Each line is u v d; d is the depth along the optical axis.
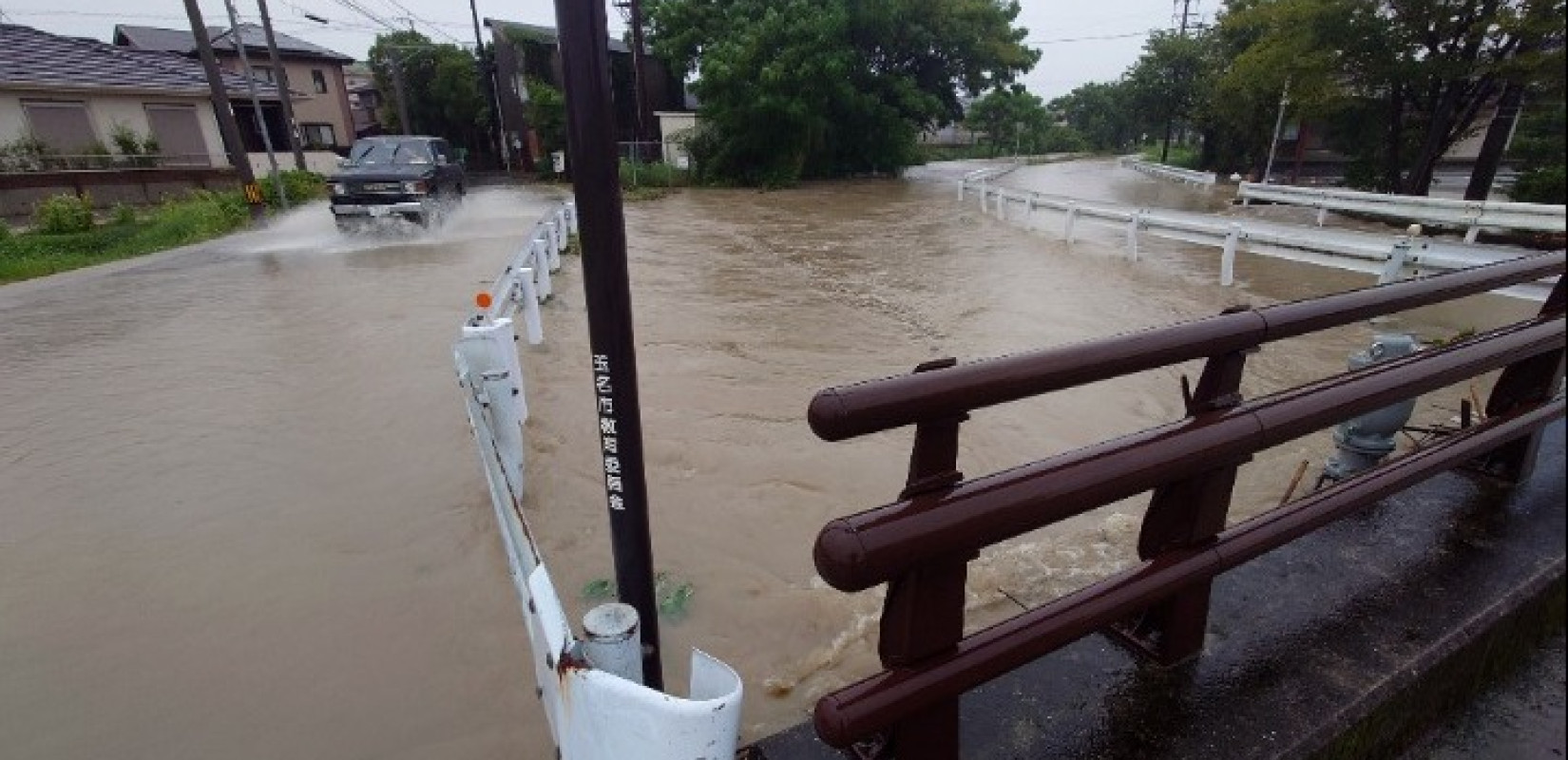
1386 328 7.03
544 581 2.03
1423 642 2.03
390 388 6.04
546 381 6.12
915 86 32.06
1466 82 15.65
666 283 10.08
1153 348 1.52
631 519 1.95
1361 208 13.02
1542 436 3.05
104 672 2.97
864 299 9.02
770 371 6.34
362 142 15.71
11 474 4.71
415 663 3.00
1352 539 2.50
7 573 3.65
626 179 27.77
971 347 7.03
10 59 20.95
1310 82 17.34
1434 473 2.33
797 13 27.58
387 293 9.53
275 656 3.04
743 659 2.96
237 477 4.61
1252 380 5.81
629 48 35.69
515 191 27.38
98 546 3.87
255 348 7.29
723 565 3.59
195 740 2.64
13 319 8.78
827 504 4.16
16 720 2.74
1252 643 2.03
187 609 3.35
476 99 40.50
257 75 33.84
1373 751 1.92
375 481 4.51
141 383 6.37
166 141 24.11
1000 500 1.35
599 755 1.56
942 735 1.57
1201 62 37.72
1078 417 5.29
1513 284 2.40
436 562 3.67
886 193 25.19
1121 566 3.34
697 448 4.80
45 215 16.84
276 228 16.67
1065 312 8.16
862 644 3.03
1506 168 16.86
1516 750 2.00
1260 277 9.62
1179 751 1.71
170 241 14.88
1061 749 1.72
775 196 24.66
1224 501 1.85
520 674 2.93
